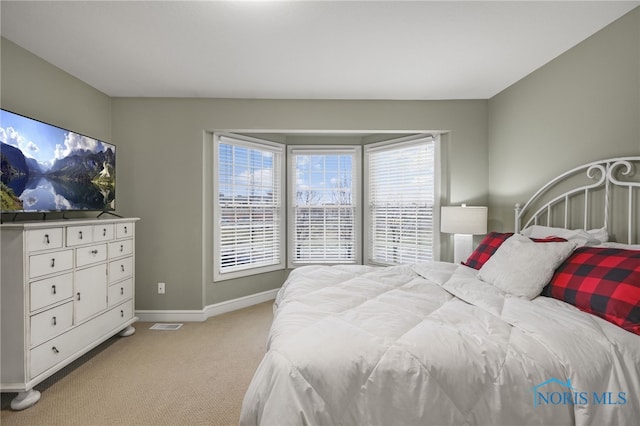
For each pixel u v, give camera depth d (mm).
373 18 2018
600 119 2137
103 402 1960
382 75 2855
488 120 3412
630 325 1289
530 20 2031
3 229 1871
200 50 2422
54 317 2082
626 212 1966
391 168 4066
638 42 1891
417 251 3799
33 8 1915
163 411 1876
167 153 3385
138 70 2760
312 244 4355
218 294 3666
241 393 2066
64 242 2172
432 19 2025
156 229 3391
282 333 1337
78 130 2920
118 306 2781
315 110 3434
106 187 2988
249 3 1871
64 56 2510
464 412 1078
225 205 3740
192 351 2672
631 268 1426
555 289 1662
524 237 2043
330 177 4359
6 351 1872
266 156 4164
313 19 2027
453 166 3422
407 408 1076
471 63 2623
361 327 1342
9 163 2051
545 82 2619
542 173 2660
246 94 3311
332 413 1062
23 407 1877
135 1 1853
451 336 1243
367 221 4285
